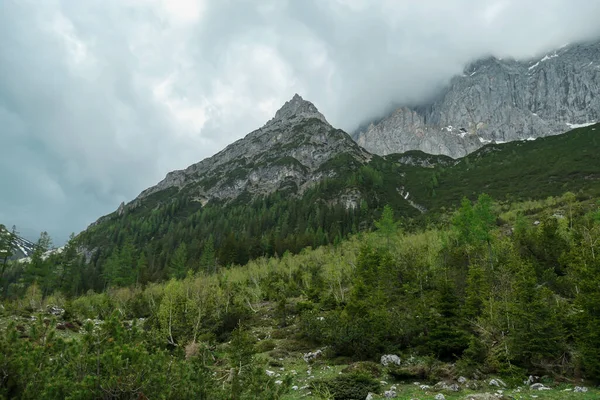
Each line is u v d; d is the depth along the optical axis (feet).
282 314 136.46
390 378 69.05
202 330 110.63
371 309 104.27
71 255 342.03
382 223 231.50
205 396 40.52
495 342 74.84
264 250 369.50
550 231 155.63
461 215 188.75
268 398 44.42
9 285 285.43
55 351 39.09
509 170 604.49
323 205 544.21
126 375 34.71
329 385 61.82
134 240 586.86
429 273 142.72
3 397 33.30
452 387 60.49
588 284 68.90
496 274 104.68
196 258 404.57
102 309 167.84
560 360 66.59
